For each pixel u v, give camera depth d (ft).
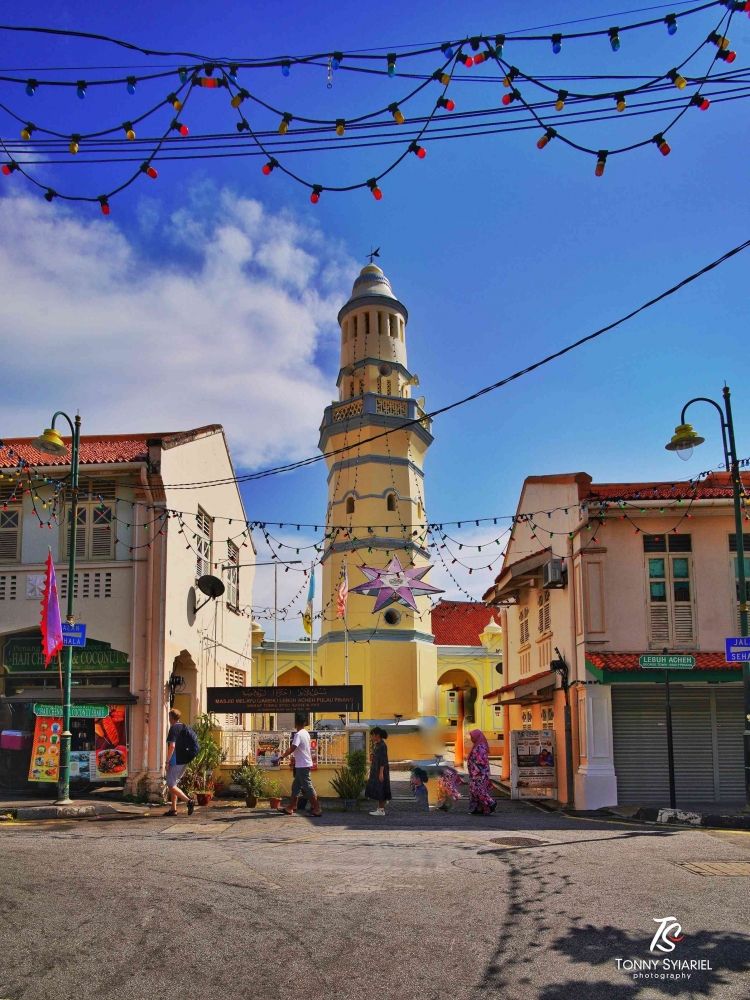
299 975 21.34
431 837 42.29
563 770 67.56
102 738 59.67
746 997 20.17
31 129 32.42
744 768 58.90
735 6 27.71
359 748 66.23
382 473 118.52
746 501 62.80
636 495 64.75
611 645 62.90
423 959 22.39
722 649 62.80
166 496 63.77
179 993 20.33
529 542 81.82
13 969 21.53
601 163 32.55
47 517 64.28
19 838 39.86
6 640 63.41
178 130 32.42
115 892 27.94
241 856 35.17
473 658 145.59
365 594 112.88
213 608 75.31
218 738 65.57
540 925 25.08
